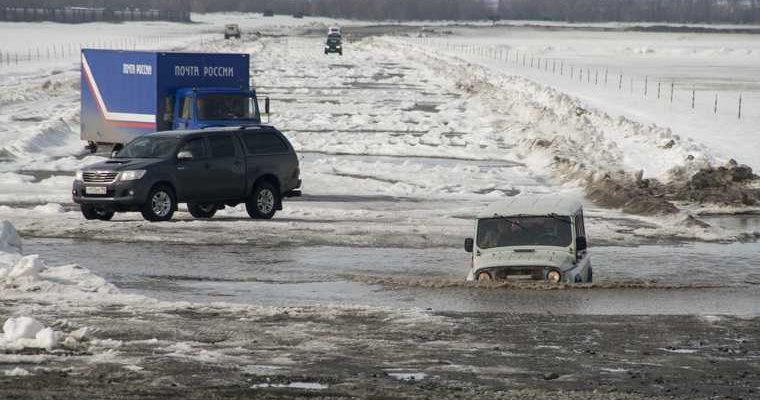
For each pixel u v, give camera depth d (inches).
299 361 1854.1
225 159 4050.2
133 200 3865.7
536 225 2768.2
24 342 1897.1
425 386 1679.4
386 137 7367.1
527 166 6107.3
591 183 5132.9
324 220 4148.6
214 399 1552.7
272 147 4207.7
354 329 2159.2
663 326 2241.6
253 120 4899.1
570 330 2182.6
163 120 5044.3
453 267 3181.6
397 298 2593.5
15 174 5177.2
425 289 2726.4
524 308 2431.1
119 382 1642.5
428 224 4047.7
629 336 2133.4
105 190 3870.6
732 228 4188.0
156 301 2418.8
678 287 2795.3
